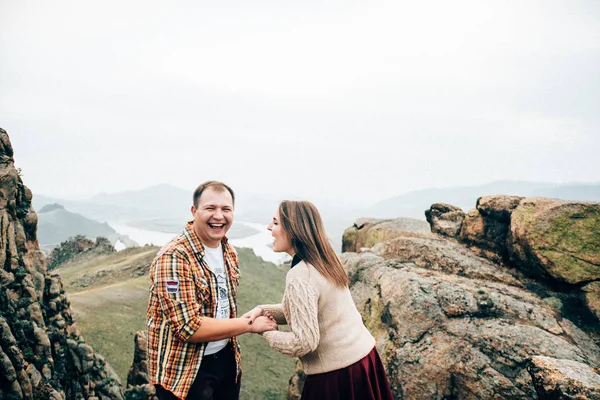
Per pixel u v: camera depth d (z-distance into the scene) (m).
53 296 12.30
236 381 3.34
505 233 7.20
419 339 5.64
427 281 6.45
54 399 9.27
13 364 8.64
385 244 8.72
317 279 2.77
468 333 5.36
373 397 2.77
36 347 9.87
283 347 2.68
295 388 7.32
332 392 2.73
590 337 5.18
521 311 5.51
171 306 2.74
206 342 2.93
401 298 6.30
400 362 5.49
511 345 4.95
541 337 4.94
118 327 28.48
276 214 3.05
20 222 12.22
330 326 2.80
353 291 7.65
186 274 2.82
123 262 52.56
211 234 3.01
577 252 5.94
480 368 4.87
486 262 7.17
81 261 60.72
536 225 6.38
